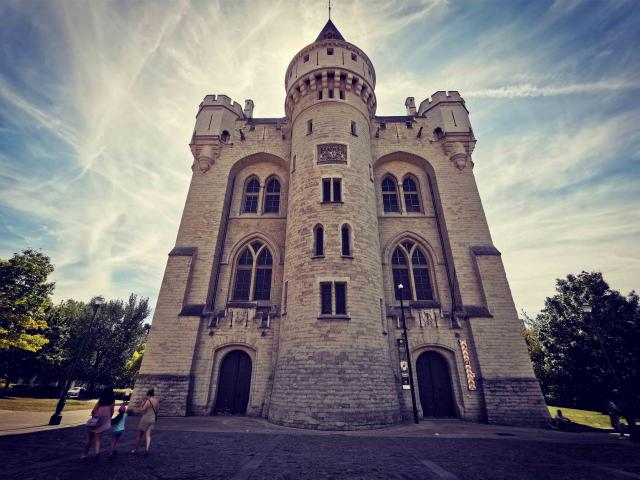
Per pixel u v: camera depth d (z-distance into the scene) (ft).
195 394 60.44
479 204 77.36
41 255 102.58
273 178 87.71
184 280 68.85
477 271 69.51
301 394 49.78
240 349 64.85
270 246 76.48
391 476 24.26
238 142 87.97
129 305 159.12
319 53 84.12
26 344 89.30
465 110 89.81
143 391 59.31
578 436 45.88
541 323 103.04
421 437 41.75
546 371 95.30
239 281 74.49
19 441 34.68
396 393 55.26
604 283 90.58
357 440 38.99
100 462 26.81
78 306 157.99
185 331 63.98
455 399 60.44
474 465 27.61
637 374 74.18
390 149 85.40
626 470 26.48
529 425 55.77
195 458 28.76
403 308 64.90
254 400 59.67
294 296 58.85
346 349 52.19
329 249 60.39
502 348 61.87
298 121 79.87
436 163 83.46
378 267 64.39
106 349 144.36
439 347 63.87
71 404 90.27
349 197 66.08
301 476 23.97
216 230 75.92
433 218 79.15
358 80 81.66
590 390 80.48
